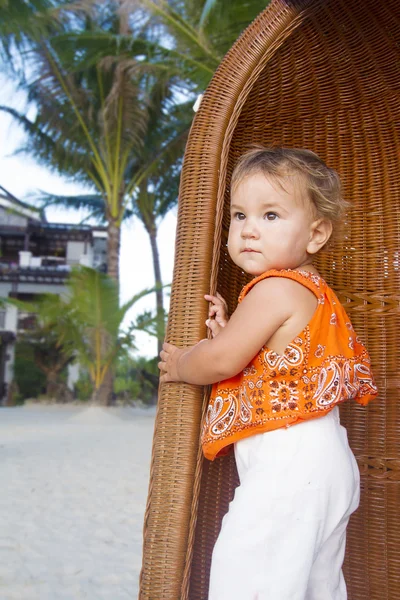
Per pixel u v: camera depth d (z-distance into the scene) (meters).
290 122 1.60
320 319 1.20
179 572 1.20
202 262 1.32
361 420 1.63
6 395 15.69
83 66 10.54
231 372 1.18
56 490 3.82
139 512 3.27
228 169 1.47
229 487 1.43
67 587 2.08
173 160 12.39
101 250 22.05
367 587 1.55
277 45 1.35
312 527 1.08
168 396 1.28
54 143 12.09
